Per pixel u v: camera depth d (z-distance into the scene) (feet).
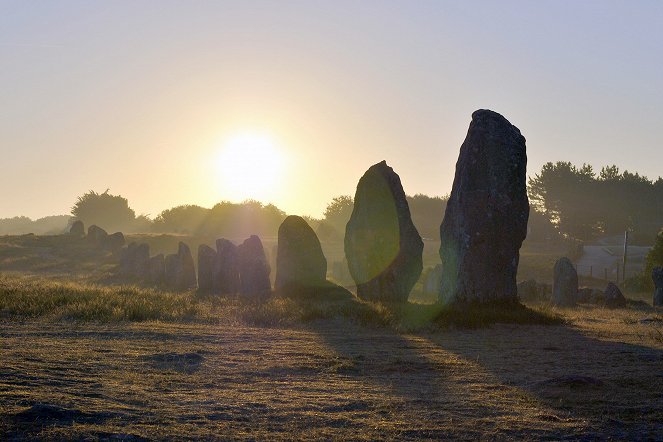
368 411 31.83
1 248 182.70
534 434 29.14
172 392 33.88
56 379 34.50
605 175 360.89
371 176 86.94
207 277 107.96
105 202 389.80
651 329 64.85
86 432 27.17
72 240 199.72
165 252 208.13
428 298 113.19
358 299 84.64
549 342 54.95
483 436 28.81
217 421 29.66
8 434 26.63
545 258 223.30
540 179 343.67
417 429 29.40
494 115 75.56
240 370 39.60
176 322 60.29
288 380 37.70
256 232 290.35
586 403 33.88
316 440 27.76
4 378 33.91
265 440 27.58
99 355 41.32
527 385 37.68
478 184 73.87
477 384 37.83
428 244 249.75
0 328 51.52
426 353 47.88
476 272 72.79
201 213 335.47
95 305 63.67
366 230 85.87
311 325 61.26
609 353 49.16
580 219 331.77
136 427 28.25
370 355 46.16
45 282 104.17
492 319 66.39
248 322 61.77
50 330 51.31
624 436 29.04
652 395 35.58
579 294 113.60
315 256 93.71
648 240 306.55
